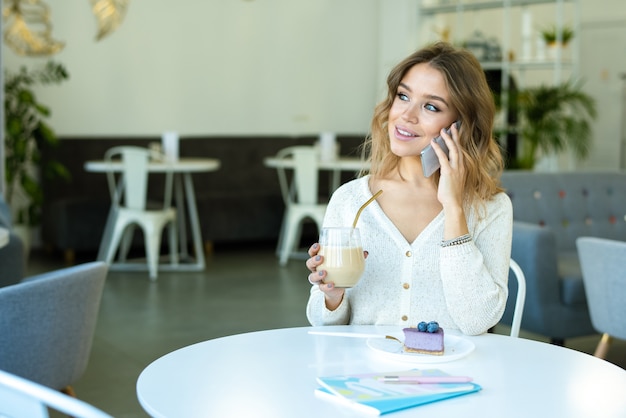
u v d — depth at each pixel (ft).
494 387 4.42
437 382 4.38
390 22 28.86
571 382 4.51
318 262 5.47
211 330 14.66
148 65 25.08
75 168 23.31
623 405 4.13
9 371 7.27
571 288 12.17
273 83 27.45
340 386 4.27
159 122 25.40
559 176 14.96
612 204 15.10
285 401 4.15
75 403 3.76
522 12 25.17
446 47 6.04
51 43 23.15
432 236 5.92
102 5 23.86
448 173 5.68
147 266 20.68
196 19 25.82
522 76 25.20
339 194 6.32
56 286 7.43
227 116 26.63
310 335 5.48
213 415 3.95
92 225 22.12
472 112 5.96
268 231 24.88
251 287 18.53
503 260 6.01
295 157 21.59
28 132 22.12
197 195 24.27
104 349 13.38
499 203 6.09
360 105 29.22
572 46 24.40
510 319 12.59
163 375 4.58
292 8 27.63
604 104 30.14
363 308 5.97
